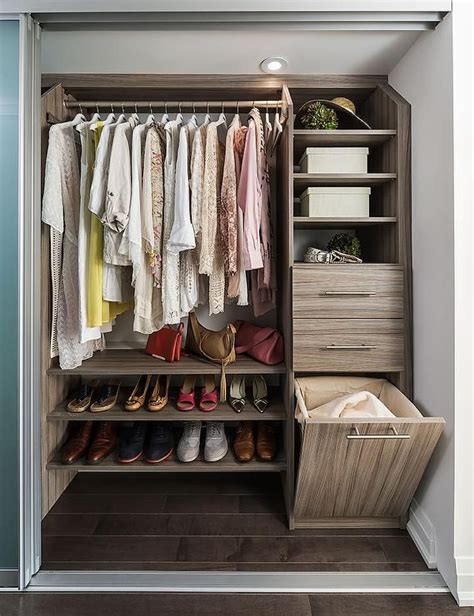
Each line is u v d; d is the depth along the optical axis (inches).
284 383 80.1
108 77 79.3
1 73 60.4
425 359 67.1
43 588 59.9
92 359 83.3
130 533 71.7
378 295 71.2
